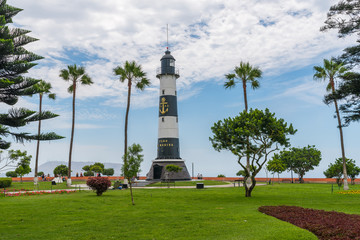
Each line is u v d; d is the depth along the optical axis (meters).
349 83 24.36
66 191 35.16
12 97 18.06
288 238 11.51
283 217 16.23
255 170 30.39
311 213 16.98
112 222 15.79
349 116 25.78
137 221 15.99
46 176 70.69
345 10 24.72
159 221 15.91
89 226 14.80
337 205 22.31
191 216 17.28
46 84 52.03
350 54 24.94
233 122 30.70
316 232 12.73
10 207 20.91
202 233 12.91
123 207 21.61
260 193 33.69
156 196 30.14
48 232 13.59
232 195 31.41
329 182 60.78
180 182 57.56
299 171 64.69
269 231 12.70
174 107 65.31
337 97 25.14
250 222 15.03
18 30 17.73
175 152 63.88
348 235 11.70
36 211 19.30
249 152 30.31
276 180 67.50
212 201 25.97
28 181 62.44
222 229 13.56
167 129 64.12
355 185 51.09
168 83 65.62
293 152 66.38
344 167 39.16
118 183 42.53
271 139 29.62
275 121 28.81
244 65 40.97
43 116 18.33
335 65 39.81
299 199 27.02
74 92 49.19
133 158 23.78
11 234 13.22
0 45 15.54
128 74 47.62
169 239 12.11
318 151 64.06
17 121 17.39
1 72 17.08
